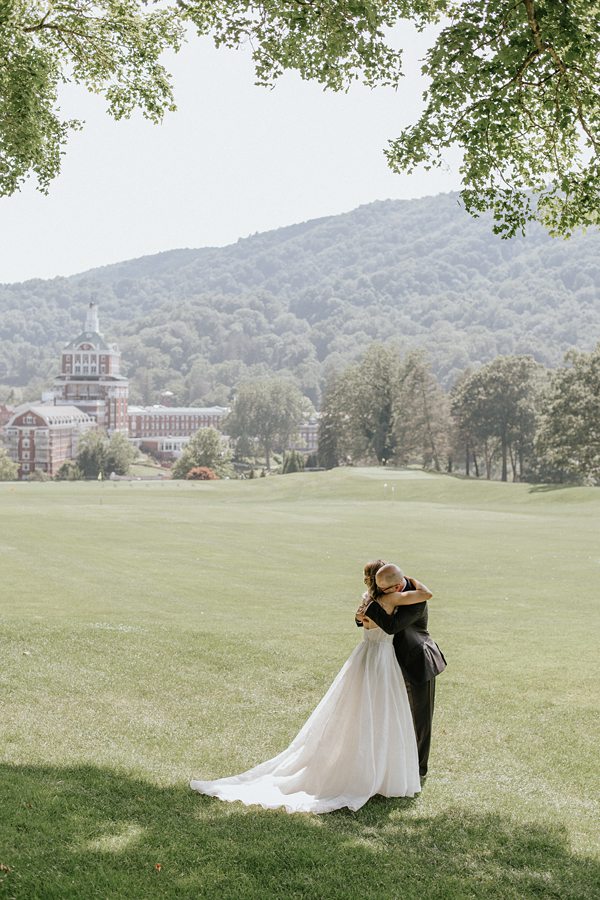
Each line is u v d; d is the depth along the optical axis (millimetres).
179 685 11609
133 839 6215
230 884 5574
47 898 5207
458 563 28172
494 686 11805
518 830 6965
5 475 147125
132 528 38281
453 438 118000
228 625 16547
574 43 9633
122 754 8734
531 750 9227
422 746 7965
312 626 16656
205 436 138500
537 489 64750
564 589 22750
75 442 196125
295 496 73125
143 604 19859
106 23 14031
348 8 10719
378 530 39062
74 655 12891
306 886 5645
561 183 11430
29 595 20828
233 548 31922
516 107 10820
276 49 11680
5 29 12992
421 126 10711
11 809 6617
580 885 6000
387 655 7500
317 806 7176
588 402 73062
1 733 9266
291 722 10109
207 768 8484
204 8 11531
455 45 10039
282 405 199250
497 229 11562
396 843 6547
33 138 15234
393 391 117188
